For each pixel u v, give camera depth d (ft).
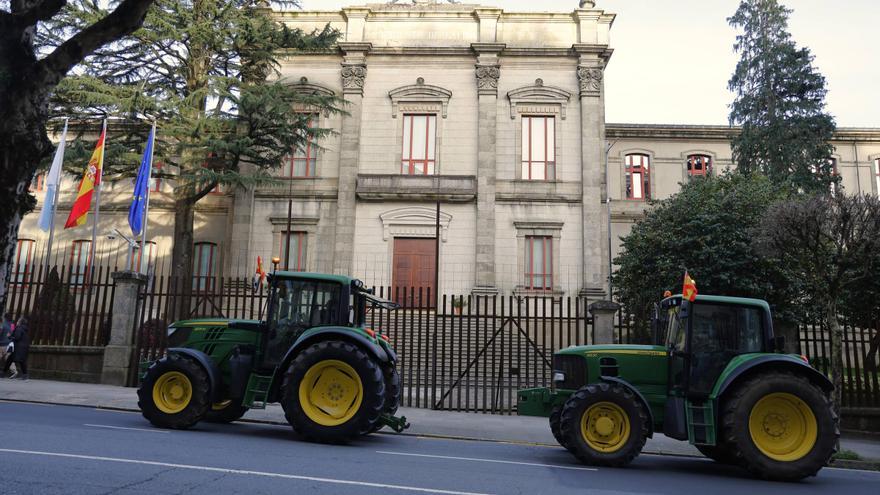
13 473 18.31
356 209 91.61
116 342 49.24
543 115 94.17
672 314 31.19
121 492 16.88
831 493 23.63
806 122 90.07
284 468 21.49
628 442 27.07
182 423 29.91
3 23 12.04
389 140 93.76
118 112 67.87
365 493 18.38
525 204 91.56
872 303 46.19
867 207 37.29
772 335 28.86
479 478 22.16
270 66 85.15
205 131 73.05
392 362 33.22
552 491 20.63
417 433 35.96
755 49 96.43
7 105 11.97
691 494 21.77
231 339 32.37
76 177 76.64
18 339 48.60
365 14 96.58
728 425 26.58
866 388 44.65
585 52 94.17
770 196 55.72
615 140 111.04
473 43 94.12
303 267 90.53
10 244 11.87
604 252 89.66
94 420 31.78
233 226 90.53
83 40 12.98
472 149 93.15
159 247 98.99
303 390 28.94
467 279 89.40
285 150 79.20
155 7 71.26
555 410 30.17
